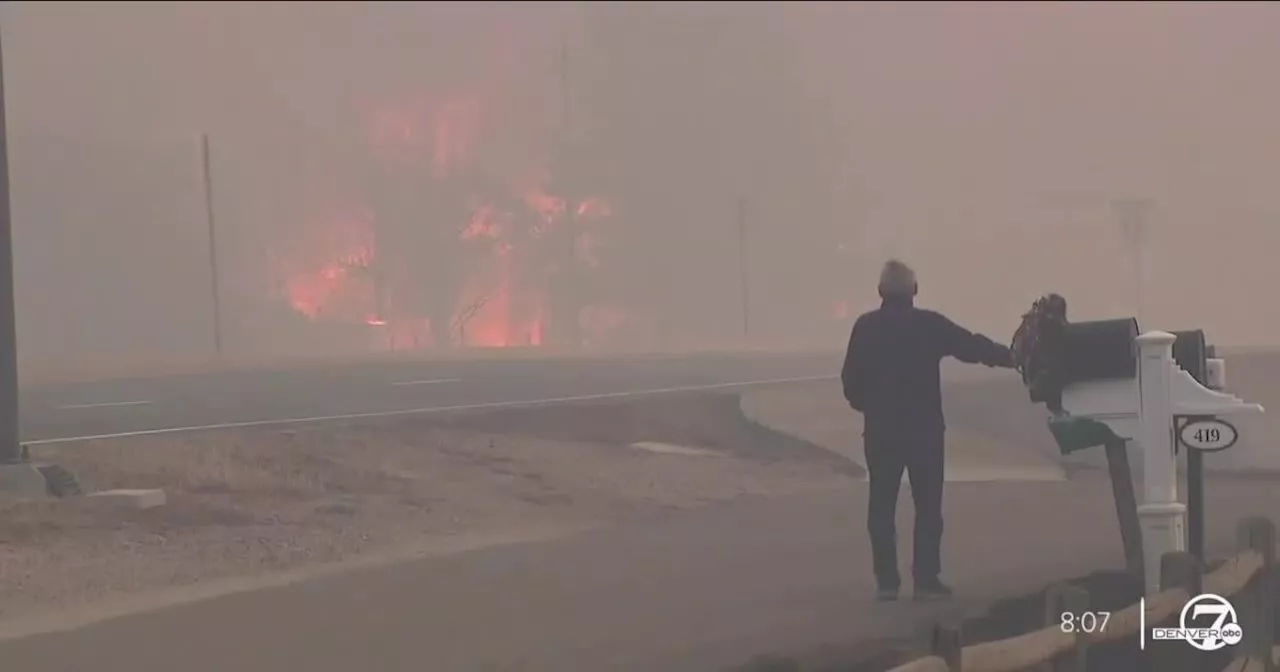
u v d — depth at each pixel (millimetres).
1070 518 24016
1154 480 17328
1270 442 26047
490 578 21141
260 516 26484
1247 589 16016
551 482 30703
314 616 18750
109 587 20812
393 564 22594
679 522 26156
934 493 18656
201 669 16094
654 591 19812
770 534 24406
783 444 35688
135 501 26453
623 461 33250
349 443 33906
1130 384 17531
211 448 32000
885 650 15414
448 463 32406
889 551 18750
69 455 30250
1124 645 14906
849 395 19078
